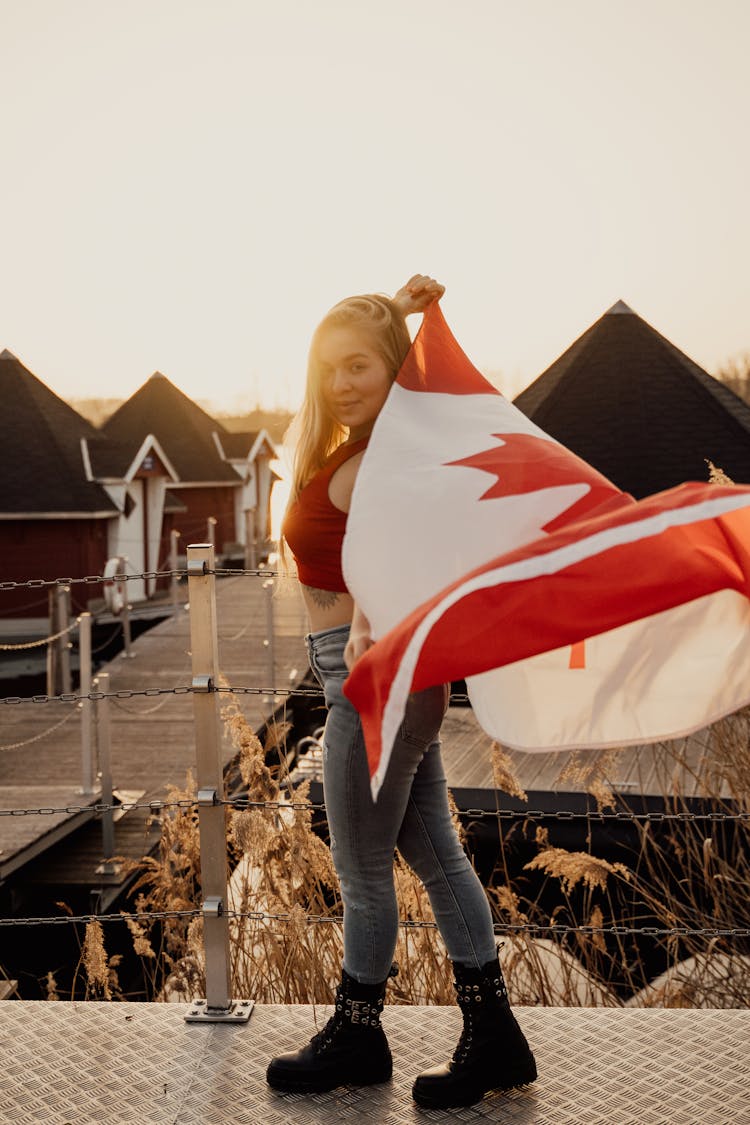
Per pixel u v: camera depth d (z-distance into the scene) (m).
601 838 6.37
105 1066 2.68
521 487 2.11
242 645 16.89
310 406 2.46
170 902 4.17
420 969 3.78
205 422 42.25
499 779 3.83
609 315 21.05
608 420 19.61
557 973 4.19
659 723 2.16
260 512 43.19
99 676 9.49
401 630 1.83
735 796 4.28
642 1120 2.39
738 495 1.70
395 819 2.41
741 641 2.12
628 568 1.81
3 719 13.84
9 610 28.83
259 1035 2.81
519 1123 2.39
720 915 4.18
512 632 1.80
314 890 3.88
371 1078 2.54
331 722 2.43
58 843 9.62
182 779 10.78
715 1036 2.73
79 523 29.69
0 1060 2.71
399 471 2.17
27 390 32.28
